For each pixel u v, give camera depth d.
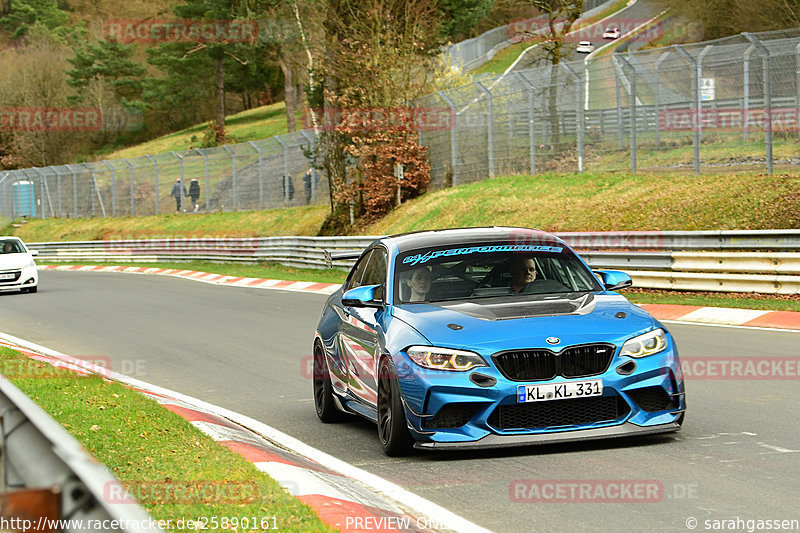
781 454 16.31
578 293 19.39
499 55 180.25
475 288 19.45
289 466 15.95
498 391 16.55
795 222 50.06
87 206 147.75
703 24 116.50
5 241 70.00
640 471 15.40
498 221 69.50
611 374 16.88
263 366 31.50
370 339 19.16
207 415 22.09
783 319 35.81
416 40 88.81
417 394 16.88
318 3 91.06
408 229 77.94
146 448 17.19
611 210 61.91
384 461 17.61
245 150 116.25
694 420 19.72
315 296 57.28
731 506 13.20
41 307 56.06
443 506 14.07
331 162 92.00
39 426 6.77
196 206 124.38
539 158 75.88
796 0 94.25
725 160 62.69
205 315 48.62
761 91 61.16
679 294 46.00
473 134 82.56
